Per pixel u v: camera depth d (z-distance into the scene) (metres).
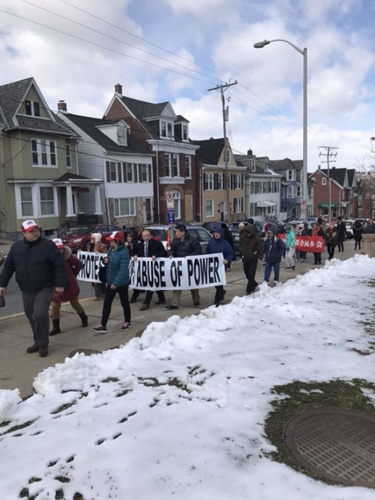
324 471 3.03
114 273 6.68
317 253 16.39
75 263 6.87
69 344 6.22
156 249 8.78
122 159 34.59
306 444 3.38
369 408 3.99
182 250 8.69
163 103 39.47
